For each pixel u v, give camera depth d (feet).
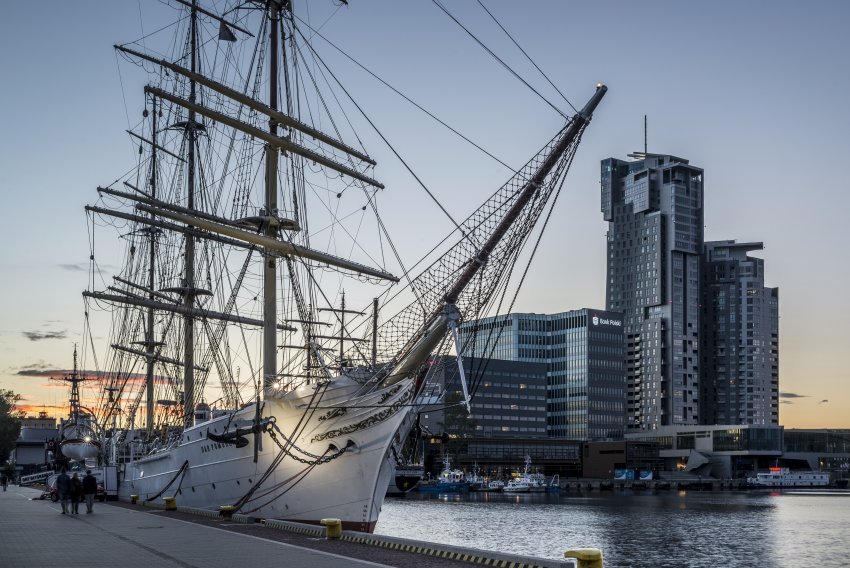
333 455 147.64
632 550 282.15
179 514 169.68
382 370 144.05
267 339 177.88
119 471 241.96
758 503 623.36
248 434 162.61
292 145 185.47
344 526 147.33
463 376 135.44
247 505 163.43
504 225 134.72
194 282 255.50
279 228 188.24
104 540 115.65
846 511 526.16
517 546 278.05
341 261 188.96
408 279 143.23
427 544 103.96
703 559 262.47
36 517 161.07
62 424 320.91
